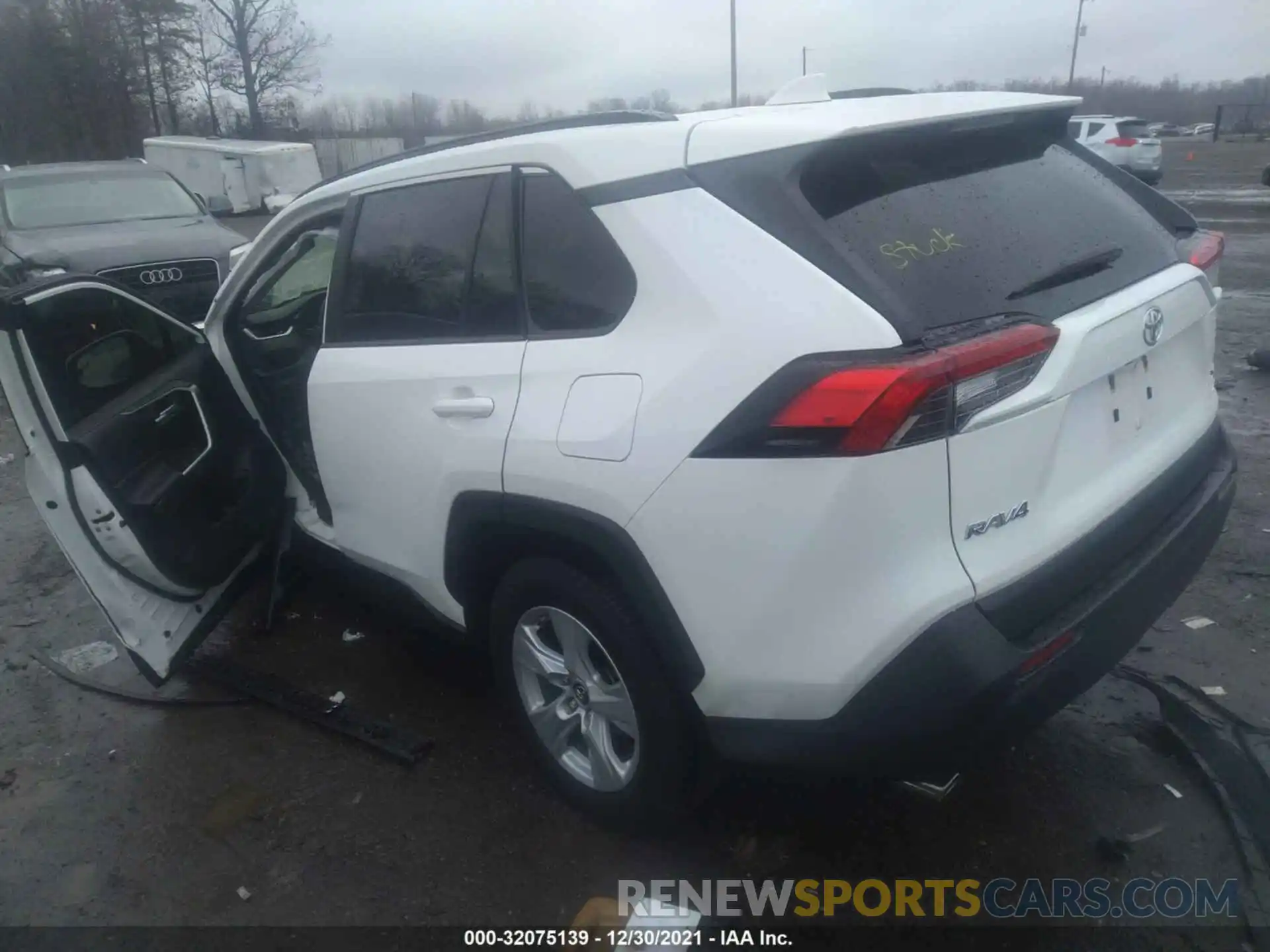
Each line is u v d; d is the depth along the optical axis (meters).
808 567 2.16
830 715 2.25
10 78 36.34
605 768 2.81
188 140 26.97
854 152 2.40
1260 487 4.99
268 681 3.80
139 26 39.38
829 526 2.11
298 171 25.33
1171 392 2.79
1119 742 3.15
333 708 3.58
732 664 2.32
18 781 3.35
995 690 2.13
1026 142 2.84
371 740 3.38
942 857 2.75
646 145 2.50
